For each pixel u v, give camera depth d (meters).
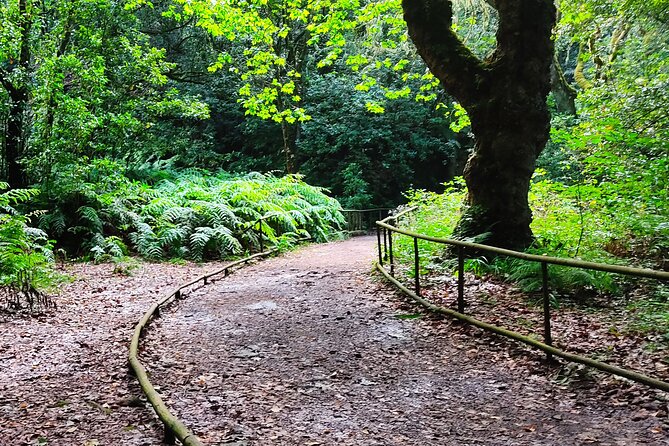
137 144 18.59
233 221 13.83
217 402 4.39
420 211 13.98
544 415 3.98
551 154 19.27
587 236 9.15
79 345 6.01
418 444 3.63
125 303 8.25
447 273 8.55
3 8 13.42
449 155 26.98
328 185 27.19
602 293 6.93
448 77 8.66
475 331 5.99
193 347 5.95
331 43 14.91
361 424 3.96
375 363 5.32
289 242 15.56
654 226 8.63
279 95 22.34
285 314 7.39
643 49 14.38
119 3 16.36
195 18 22.47
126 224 13.51
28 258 7.76
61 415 4.13
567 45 22.00
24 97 14.15
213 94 25.80
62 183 13.34
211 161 24.64
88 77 14.28
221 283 10.08
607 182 10.72
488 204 8.61
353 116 25.95
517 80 8.22
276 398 4.48
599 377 4.50
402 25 14.31
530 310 6.44
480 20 19.30
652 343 5.00
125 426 3.95
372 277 9.50
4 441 3.69
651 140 10.07
